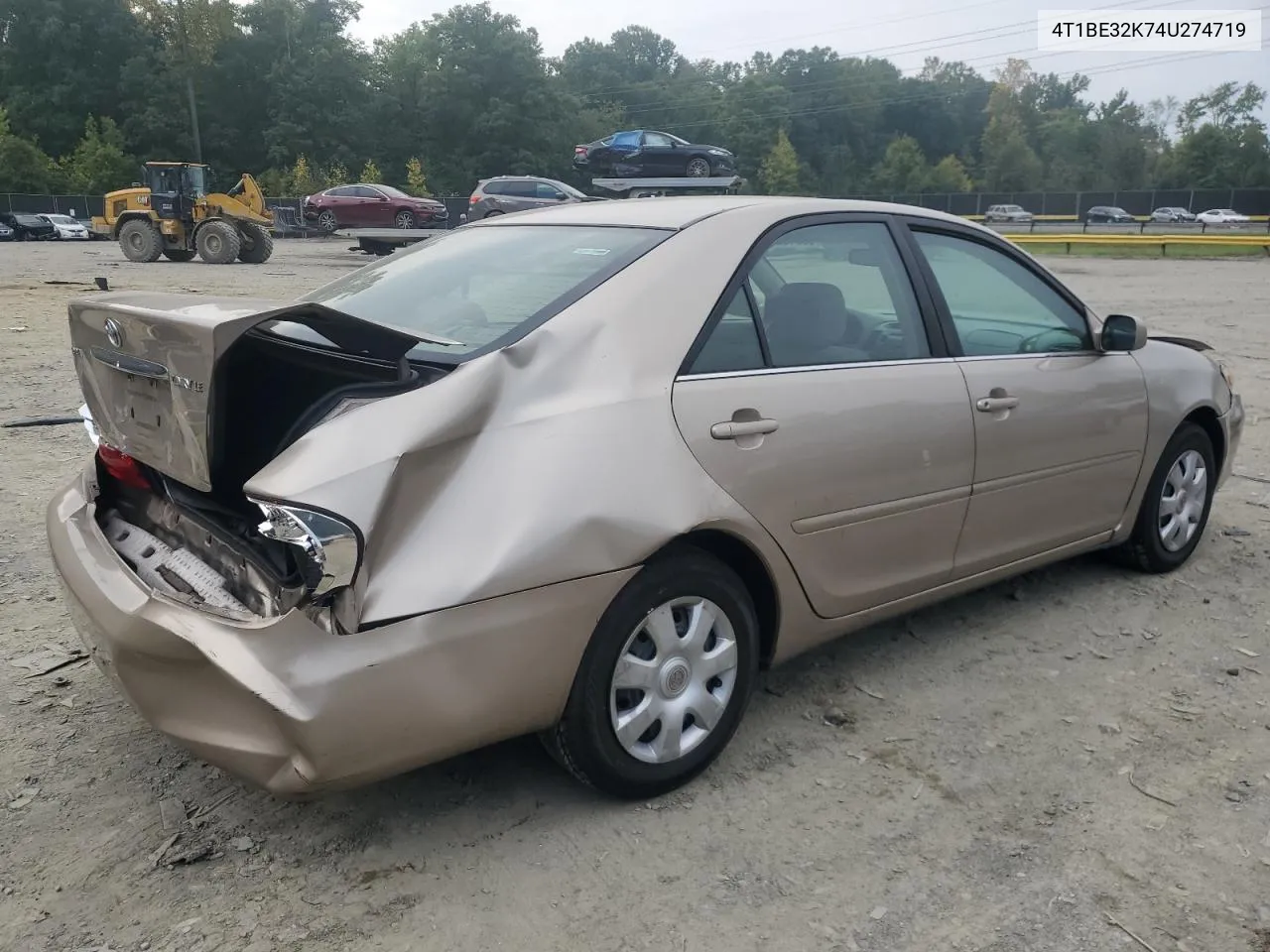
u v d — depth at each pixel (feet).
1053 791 9.76
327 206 121.08
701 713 9.63
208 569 8.82
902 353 11.39
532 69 269.23
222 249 79.25
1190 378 14.98
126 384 8.93
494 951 7.64
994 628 13.48
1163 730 10.91
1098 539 14.07
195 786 9.64
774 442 9.76
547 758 10.21
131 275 67.51
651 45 408.05
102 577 9.03
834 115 361.92
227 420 8.86
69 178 220.84
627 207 11.64
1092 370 13.37
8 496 18.21
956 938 7.82
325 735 7.46
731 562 10.16
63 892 8.16
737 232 10.42
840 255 11.22
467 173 264.72
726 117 338.13
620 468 8.66
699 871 8.56
